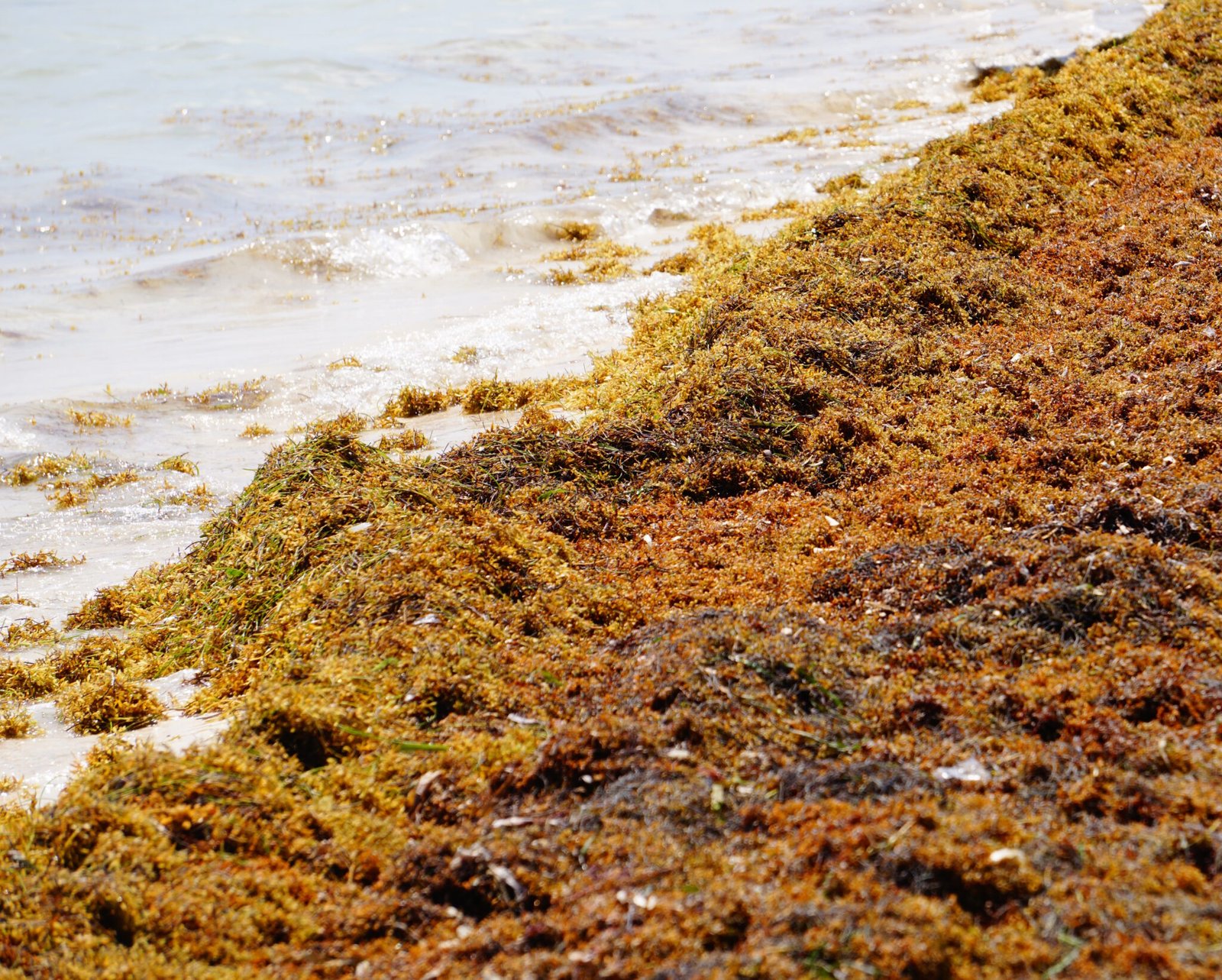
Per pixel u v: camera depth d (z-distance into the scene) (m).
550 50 40.97
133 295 16.31
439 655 5.17
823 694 4.53
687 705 4.38
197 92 35.72
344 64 38.97
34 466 10.59
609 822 3.77
